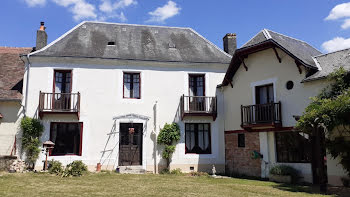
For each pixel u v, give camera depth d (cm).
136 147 1470
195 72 1564
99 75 1453
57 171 1228
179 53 1609
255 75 1361
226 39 1781
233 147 1468
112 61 1463
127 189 923
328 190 933
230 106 1505
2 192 820
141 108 1477
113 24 1714
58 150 1378
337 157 1017
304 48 1396
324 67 1133
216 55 1656
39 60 1404
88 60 1441
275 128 1236
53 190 875
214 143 1524
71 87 1412
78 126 1416
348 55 1102
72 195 808
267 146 1272
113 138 1424
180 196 829
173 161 1466
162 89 1512
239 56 1396
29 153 1328
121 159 1443
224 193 888
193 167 1483
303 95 1145
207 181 1168
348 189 938
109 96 1448
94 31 1627
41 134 1356
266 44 1262
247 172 1368
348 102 859
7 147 1318
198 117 1528
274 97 1261
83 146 1386
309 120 933
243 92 1420
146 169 1436
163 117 1490
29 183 984
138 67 1502
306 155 1136
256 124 1272
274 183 1121
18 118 1348
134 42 1619
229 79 1491
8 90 1385
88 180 1091
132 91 1498
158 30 1756
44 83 1393
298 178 1145
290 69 1209
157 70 1523
